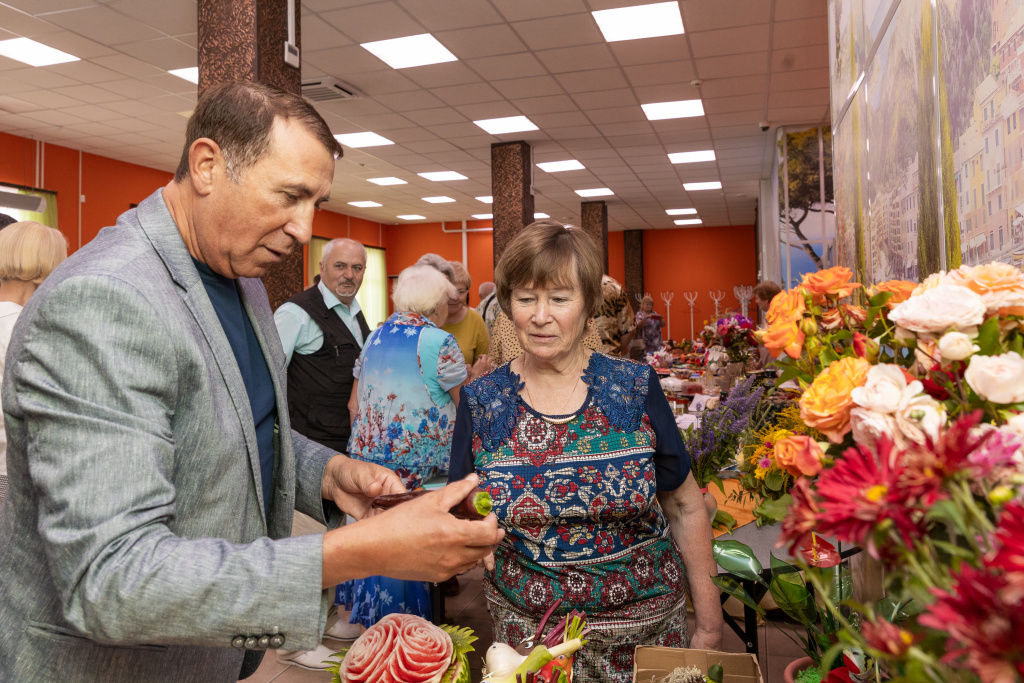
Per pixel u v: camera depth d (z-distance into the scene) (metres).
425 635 0.89
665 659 1.10
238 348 1.13
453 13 5.55
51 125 8.66
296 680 2.67
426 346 2.40
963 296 0.62
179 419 0.93
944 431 0.56
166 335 0.87
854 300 2.05
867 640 0.46
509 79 7.11
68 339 0.82
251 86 0.94
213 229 0.97
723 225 18.03
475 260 17.25
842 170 2.70
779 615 2.53
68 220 9.79
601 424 1.36
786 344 0.76
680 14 5.63
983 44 1.06
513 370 1.46
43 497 0.78
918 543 0.44
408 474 2.42
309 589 0.76
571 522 1.34
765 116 8.56
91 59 6.53
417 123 8.64
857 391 0.60
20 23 5.74
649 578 1.35
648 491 1.33
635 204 14.84
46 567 0.91
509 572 1.38
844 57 2.60
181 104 7.89
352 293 3.20
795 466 0.67
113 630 0.74
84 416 0.79
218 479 0.97
